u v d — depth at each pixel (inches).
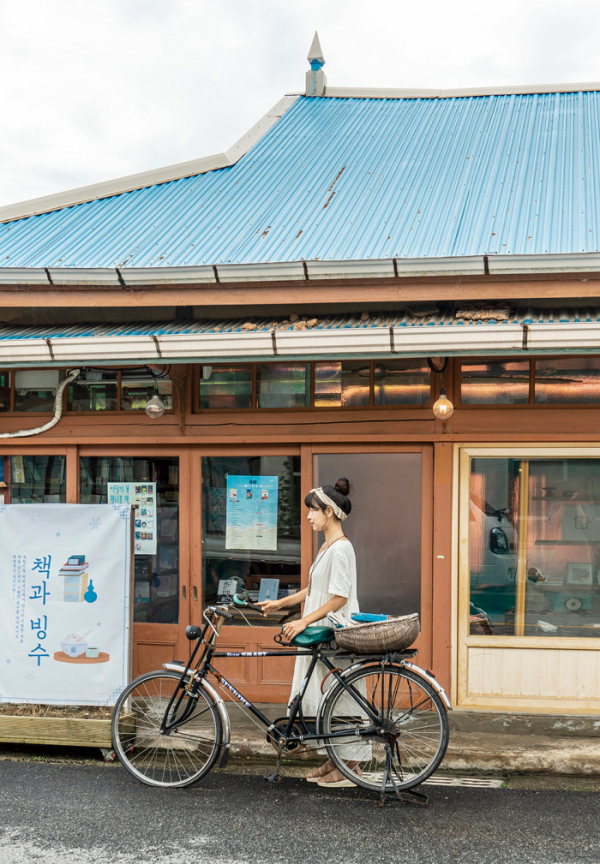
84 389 224.8
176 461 218.8
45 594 184.5
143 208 253.9
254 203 243.9
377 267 183.8
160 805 153.3
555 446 198.2
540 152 255.4
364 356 185.0
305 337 184.7
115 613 181.8
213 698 162.6
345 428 206.8
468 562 201.2
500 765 171.6
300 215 228.8
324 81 347.3
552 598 200.5
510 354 178.2
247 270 191.3
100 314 229.8
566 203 214.2
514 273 177.9
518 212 211.9
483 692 199.3
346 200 236.5
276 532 213.5
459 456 202.4
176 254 209.8
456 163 255.9
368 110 322.0
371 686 187.5
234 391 215.8
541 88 319.3
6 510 187.0
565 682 196.7
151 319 226.1
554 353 176.9
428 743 176.6
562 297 181.9
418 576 204.4
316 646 160.7
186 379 216.1
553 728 188.4
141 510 220.4
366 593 206.4
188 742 180.1
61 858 130.1
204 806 152.7
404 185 243.0
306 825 143.9
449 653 199.9
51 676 183.2
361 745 159.0
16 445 224.7
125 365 205.5
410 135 287.7
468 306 194.7
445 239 199.2
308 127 307.1
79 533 184.5
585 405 197.5
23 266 207.5
